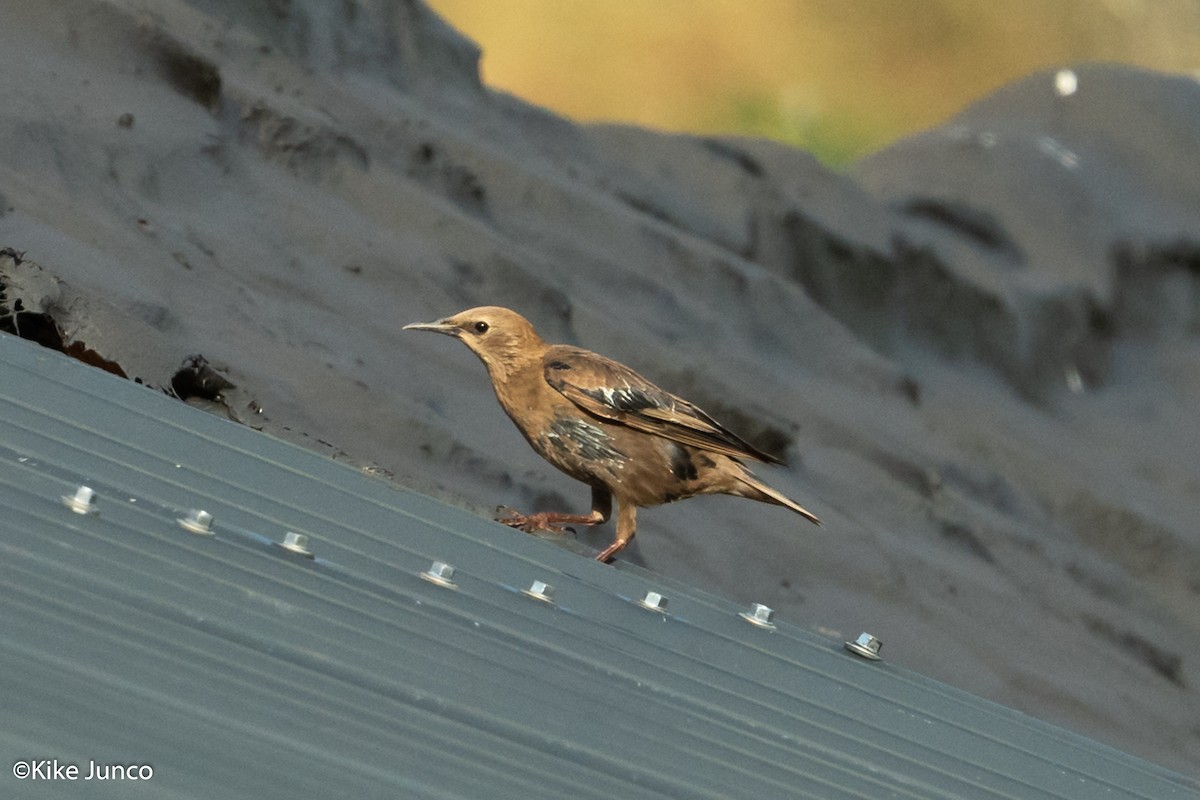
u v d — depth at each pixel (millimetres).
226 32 17766
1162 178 32875
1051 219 30938
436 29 21922
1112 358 30328
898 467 20359
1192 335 31328
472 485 13023
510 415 9883
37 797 2961
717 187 25500
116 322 10469
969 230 30125
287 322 13852
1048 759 6672
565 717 4691
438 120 20766
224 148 15695
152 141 14914
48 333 10320
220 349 12195
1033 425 27219
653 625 6598
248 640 4289
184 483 5941
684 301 21109
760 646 6984
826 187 26922
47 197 12875
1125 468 27734
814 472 19000
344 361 13906
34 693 3398
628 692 5293
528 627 5707
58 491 5148
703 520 16016
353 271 15680
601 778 4207
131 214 13797
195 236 14383
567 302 17703
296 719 3830
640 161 25031
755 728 5426
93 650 3783
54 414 6289
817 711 6043
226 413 10898
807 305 23297
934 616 17297
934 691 7352
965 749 6242
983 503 22531
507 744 4230
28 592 4031
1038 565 20969
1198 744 18609
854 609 16109
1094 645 19703
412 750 3896
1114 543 24516
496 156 20516
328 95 18438
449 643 5035
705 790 4430
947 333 27719
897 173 31281
